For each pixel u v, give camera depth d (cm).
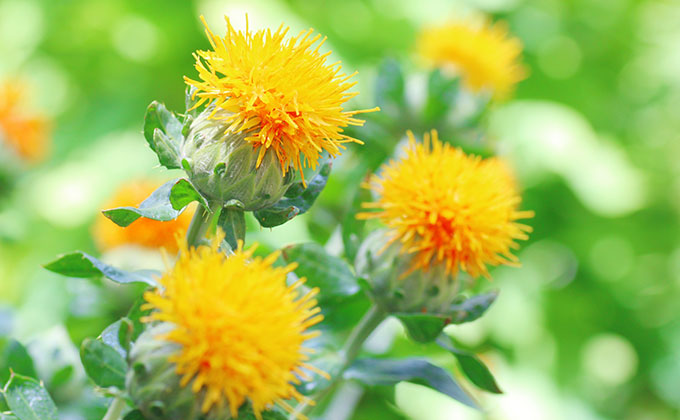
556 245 92
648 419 92
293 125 35
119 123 84
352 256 42
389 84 51
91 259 36
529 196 88
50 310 56
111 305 46
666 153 98
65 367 43
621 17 98
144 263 46
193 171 36
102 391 35
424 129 51
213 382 34
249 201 36
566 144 88
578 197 87
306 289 41
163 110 37
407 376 41
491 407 54
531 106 90
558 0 96
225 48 36
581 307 90
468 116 51
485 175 40
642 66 100
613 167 90
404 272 40
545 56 94
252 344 34
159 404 34
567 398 83
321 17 83
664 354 92
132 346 35
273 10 78
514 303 83
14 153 60
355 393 48
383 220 40
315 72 36
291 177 37
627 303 92
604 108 97
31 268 67
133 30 87
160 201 36
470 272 40
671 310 93
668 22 103
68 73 90
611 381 92
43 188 78
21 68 89
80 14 86
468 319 40
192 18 82
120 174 80
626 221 92
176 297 34
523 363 81
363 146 49
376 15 86
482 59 55
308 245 41
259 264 35
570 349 87
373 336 48
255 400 34
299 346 34
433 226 40
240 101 36
